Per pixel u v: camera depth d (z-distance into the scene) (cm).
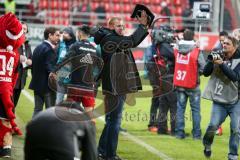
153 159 1523
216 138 1841
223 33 1769
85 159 812
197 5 2017
